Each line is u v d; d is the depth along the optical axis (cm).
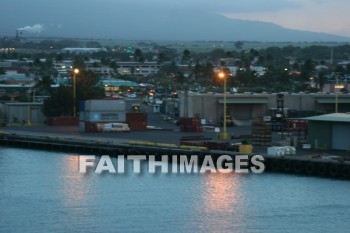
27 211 6438
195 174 8069
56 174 8225
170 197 6931
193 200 6800
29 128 13162
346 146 8938
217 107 13588
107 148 9712
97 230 5831
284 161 8025
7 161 9306
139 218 6197
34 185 7581
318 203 6644
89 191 7256
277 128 11931
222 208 6525
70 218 6203
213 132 11875
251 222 6059
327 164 7725
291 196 6938
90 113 12156
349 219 6162
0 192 7238
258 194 7006
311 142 9225
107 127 12062
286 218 6194
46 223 6031
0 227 5934
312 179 7662
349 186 7294
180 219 6134
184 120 12188
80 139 10612
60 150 10412
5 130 12575
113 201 6788
